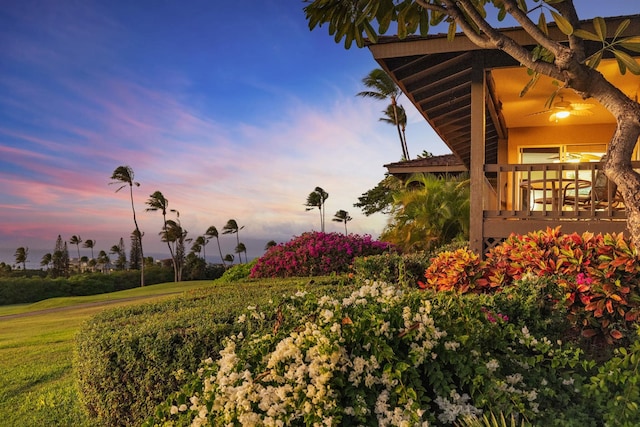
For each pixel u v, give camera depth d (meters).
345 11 4.50
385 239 12.52
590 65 3.83
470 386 2.74
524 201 11.16
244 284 6.61
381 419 2.51
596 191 7.79
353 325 2.69
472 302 3.32
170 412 2.97
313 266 9.26
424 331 2.69
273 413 2.53
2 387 6.03
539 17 4.09
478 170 7.66
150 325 3.98
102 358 3.90
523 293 4.05
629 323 4.14
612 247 4.18
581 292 4.11
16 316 17.17
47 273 60.72
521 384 2.91
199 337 3.61
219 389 2.77
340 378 2.54
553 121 11.55
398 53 7.27
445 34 7.04
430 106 9.77
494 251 5.84
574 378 3.15
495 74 8.58
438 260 5.81
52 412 4.98
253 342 3.08
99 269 76.38
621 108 3.55
